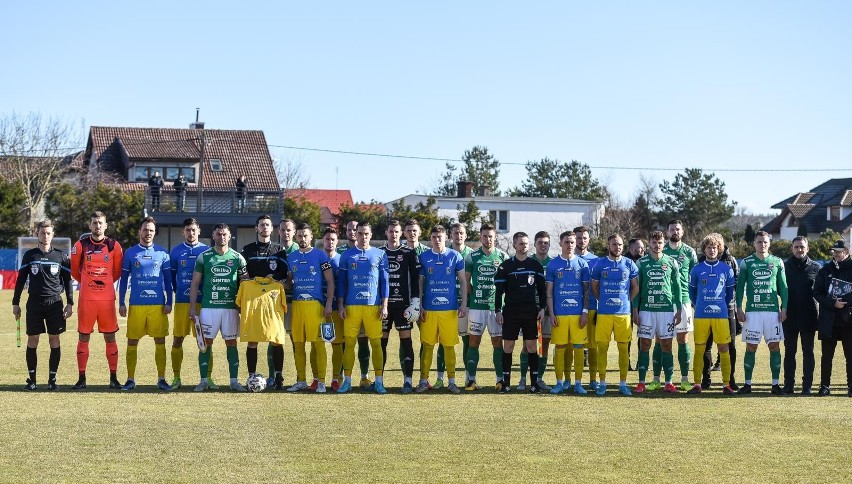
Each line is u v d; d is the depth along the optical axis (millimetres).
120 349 18547
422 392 12742
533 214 63375
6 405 11109
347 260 12781
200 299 12938
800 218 72375
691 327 14164
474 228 55625
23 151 61219
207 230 49688
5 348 18203
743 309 14125
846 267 12789
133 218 50812
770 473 7980
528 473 7914
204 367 12688
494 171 98938
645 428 9961
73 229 51844
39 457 8344
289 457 8430
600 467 8148
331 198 88000
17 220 53812
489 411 11016
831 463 8352
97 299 12750
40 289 12516
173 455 8461
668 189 78500
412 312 12695
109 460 8258
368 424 10062
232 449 8727
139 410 10820
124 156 61219
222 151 62875
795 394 12953
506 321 12828
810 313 13094
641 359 13234
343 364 12930
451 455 8562
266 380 13344
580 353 12867
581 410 11172
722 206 77062
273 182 61625
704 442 9234
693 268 13328
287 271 12859
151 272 12797
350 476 7762
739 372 15828
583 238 13336
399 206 55031
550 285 12922
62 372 14617
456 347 20219
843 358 18172
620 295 12820
